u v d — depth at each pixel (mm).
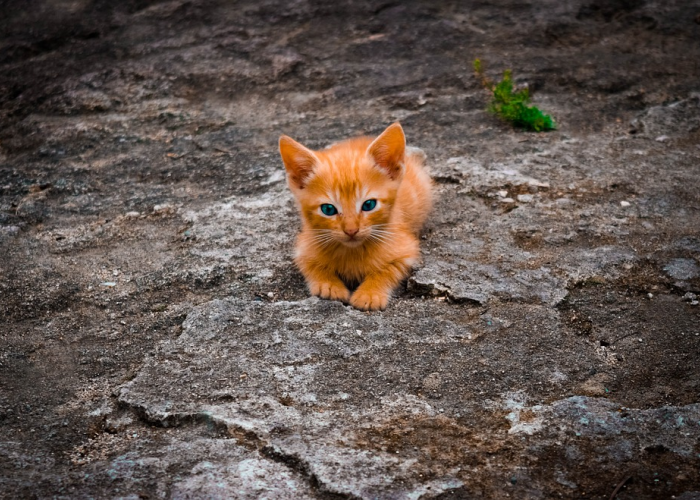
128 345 4949
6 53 10773
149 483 3713
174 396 4344
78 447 4059
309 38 10523
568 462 3848
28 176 7605
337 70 9633
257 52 10180
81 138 8445
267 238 6141
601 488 3684
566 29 10359
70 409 4375
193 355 4715
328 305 5168
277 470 3801
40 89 9633
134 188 7312
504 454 3914
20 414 4340
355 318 5031
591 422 4102
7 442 4094
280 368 4562
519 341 4824
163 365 4633
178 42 10648
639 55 9578
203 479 3729
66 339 5059
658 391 4430
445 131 8047
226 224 6426
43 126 8773
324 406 4266
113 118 8922
